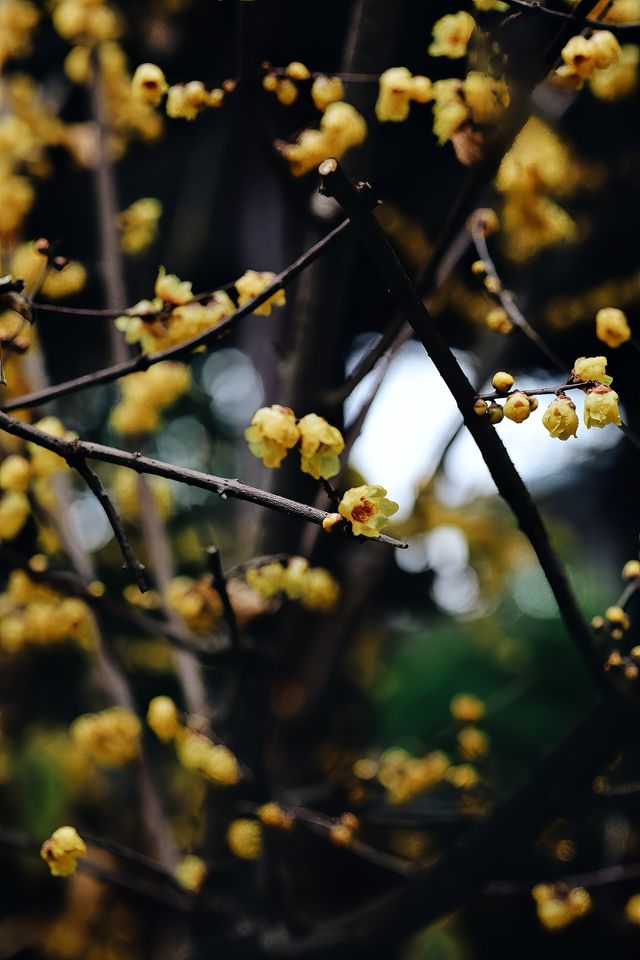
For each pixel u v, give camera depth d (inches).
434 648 71.3
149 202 50.9
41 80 65.4
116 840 71.0
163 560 50.6
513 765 64.3
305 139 40.7
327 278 43.7
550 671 66.9
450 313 62.9
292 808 46.8
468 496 75.8
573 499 91.9
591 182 54.4
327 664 64.4
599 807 42.9
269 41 58.2
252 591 46.8
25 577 45.8
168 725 45.1
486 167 39.3
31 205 56.2
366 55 42.6
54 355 76.9
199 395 88.7
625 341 40.9
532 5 38.1
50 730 73.0
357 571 65.4
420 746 64.1
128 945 69.2
